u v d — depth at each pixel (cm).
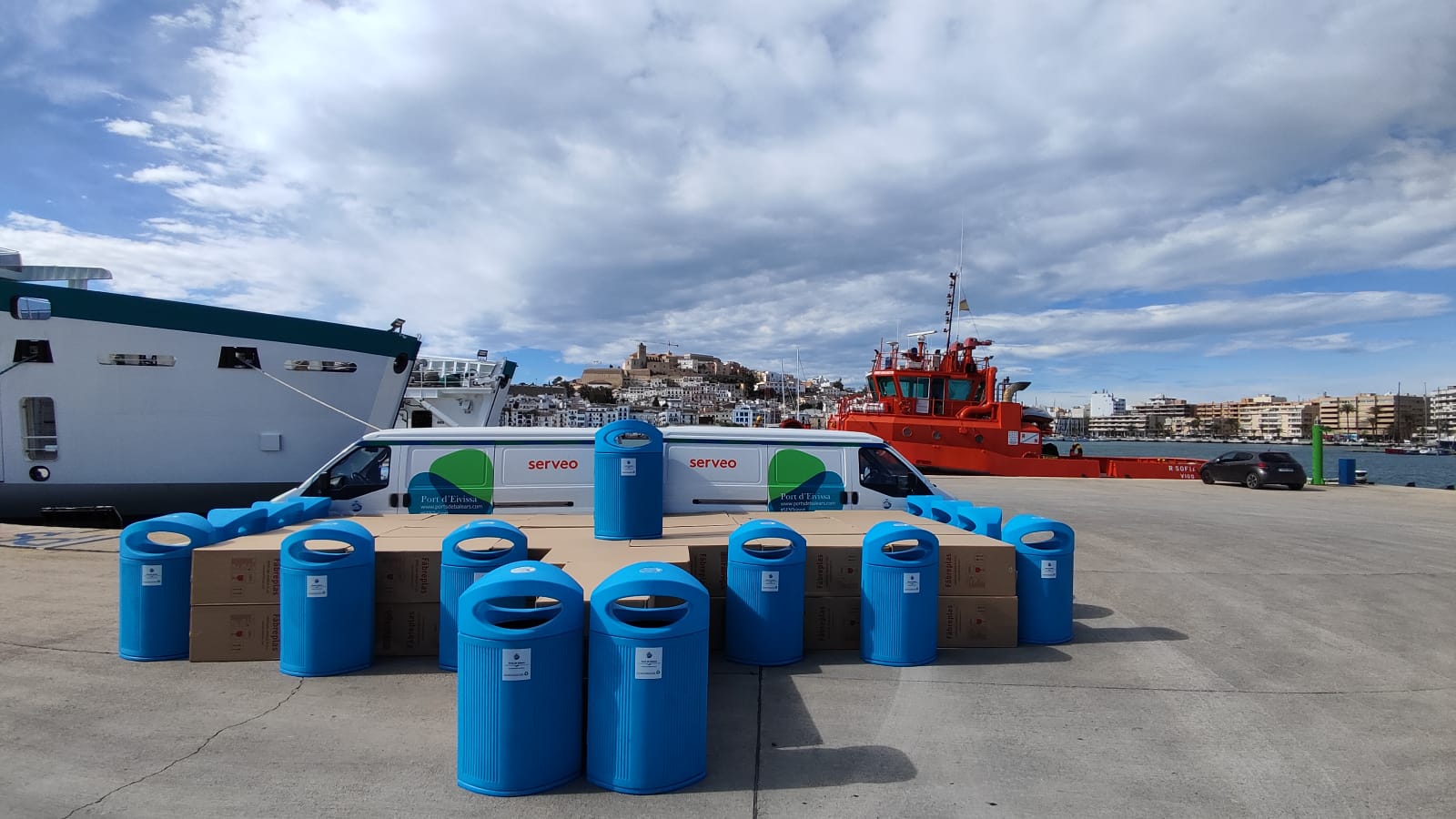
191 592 571
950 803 374
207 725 461
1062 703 512
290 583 545
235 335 1430
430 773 401
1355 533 1338
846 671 569
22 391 1335
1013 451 2811
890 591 580
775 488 842
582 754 404
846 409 3212
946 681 550
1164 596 833
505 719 374
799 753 429
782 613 576
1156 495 2086
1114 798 381
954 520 745
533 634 374
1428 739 459
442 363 2325
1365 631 700
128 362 1373
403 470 811
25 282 1302
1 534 1161
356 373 1555
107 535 1159
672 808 365
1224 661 606
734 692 525
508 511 810
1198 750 440
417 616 588
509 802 370
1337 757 432
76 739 440
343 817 355
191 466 1423
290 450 1495
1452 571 983
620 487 650
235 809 362
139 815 356
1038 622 642
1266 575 951
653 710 377
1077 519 1522
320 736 446
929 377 2905
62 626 664
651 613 409
